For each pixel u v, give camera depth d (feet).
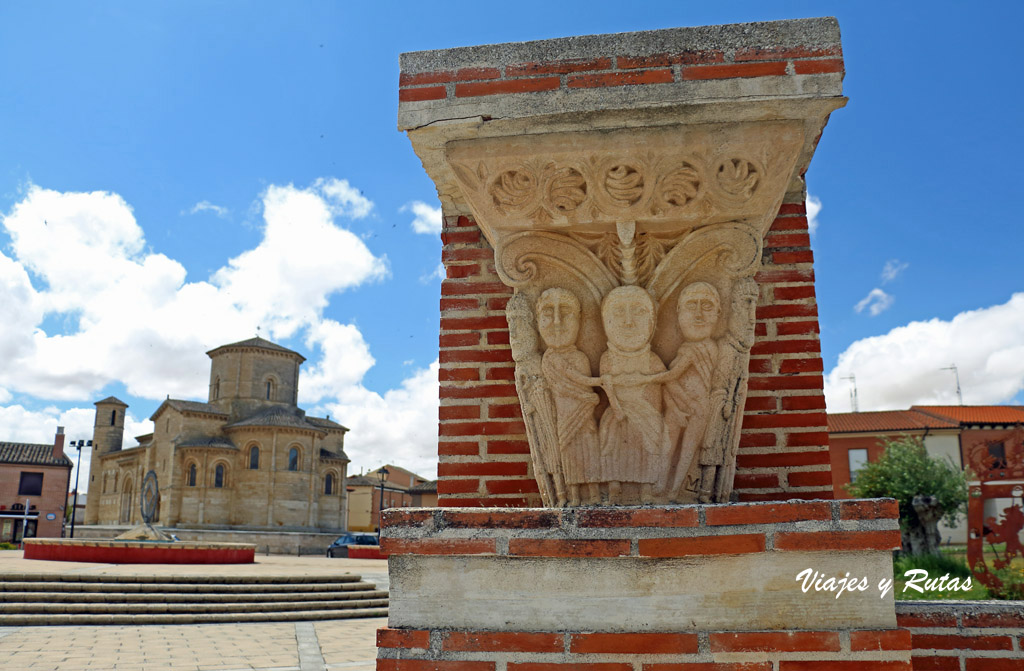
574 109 10.21
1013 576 26.45
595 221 10.71
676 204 10.52
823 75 9.99
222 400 191.21
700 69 10.18
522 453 13.55
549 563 8.91
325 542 157.99
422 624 8.90
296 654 31.37
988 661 11.17
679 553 8.71
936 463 90.07
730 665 8.50
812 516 8.71
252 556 81.10
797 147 10.12
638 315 10.73
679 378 10.79
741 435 13.33
